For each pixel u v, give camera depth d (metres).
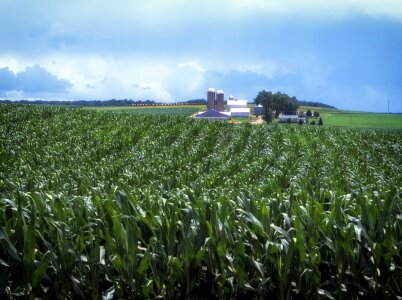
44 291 3.87
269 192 6.96
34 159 17.64
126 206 4.68
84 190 9.36
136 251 3.84
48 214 4.67
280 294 3.88
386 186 11.12
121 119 31.62
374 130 27.80
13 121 30.17
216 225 4.19
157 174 13.64
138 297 3.86
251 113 129.88
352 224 4.09
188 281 3.84
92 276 3.87
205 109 125.69
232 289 3.90
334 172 14.15
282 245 3.96
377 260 4.01
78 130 26.72
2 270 3.92
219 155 20.00
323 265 4.16
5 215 4.49
